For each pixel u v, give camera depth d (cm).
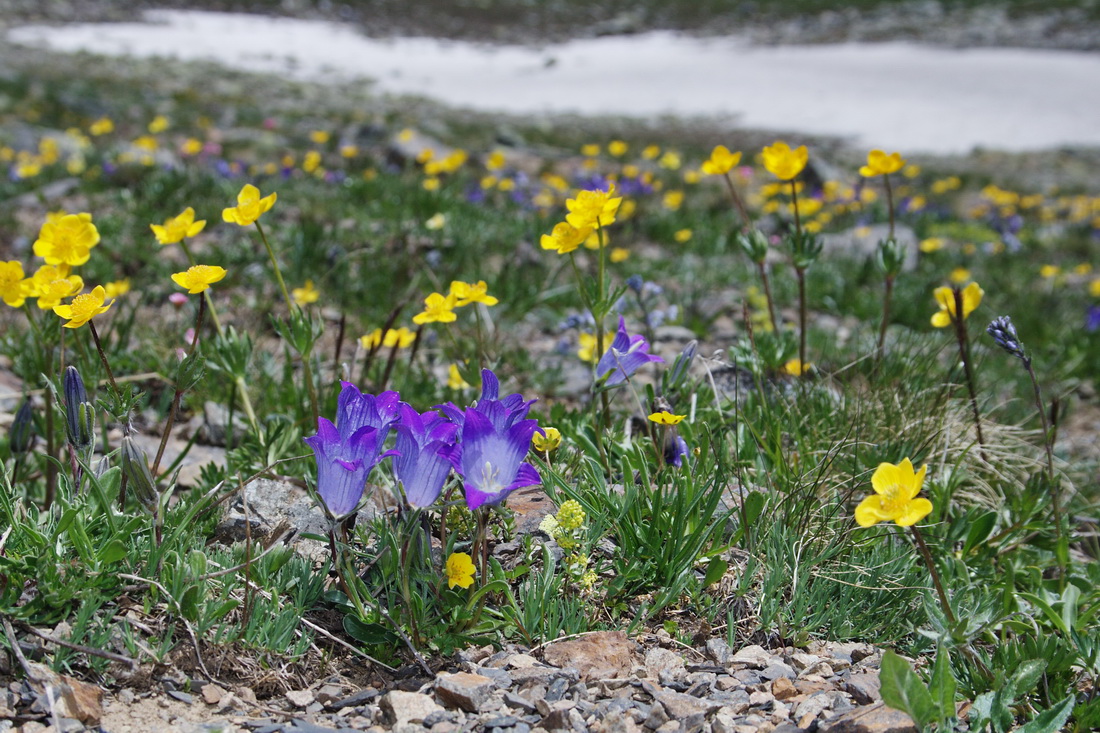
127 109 2444
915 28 5906
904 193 1769
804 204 1128
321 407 465
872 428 432
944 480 408
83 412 300
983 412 484
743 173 1377
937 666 257
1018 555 392
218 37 5403
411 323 675
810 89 4347
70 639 266
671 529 321
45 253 345
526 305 734
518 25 6431
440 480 257
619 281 830
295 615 290
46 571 275
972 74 4588
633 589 322
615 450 381
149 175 1064
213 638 279
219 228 873
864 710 263
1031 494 408
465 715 262
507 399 262
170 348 573
